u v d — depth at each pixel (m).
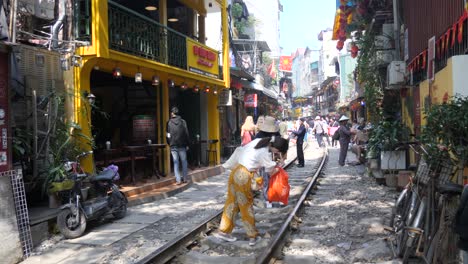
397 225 6.23
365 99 16.52
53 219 7.65
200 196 11.64
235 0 28.91
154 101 14.72
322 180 14.19
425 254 5.25
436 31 9.52
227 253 6.64
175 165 12.85
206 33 20.50
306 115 76.81
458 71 7.20
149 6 15.23
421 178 5.75
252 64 29.97
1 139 6.53
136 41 11.66
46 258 6.51
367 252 6.25
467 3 6.98
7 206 6.32
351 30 17.70
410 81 12.07
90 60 9.77
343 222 8.25
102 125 14.67
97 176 8.63
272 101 37.28
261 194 11.41
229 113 23.67
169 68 13.08
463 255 4.13
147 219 8.89
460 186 5.06
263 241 6.82
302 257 6.23
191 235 7.20
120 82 14.70
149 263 5.74
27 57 8.48
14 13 7.28
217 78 17.33
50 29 9.51
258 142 6.81
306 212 9.27
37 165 8.40
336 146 32.22
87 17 9.85
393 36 14.78
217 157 17.78
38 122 8.70
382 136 11.45
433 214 5.26
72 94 9.11
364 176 14.52
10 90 6.76
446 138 6.36
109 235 7.68
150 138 13.50
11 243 6.28
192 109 17.66
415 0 11.63
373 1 15.60
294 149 29.66
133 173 11.67
